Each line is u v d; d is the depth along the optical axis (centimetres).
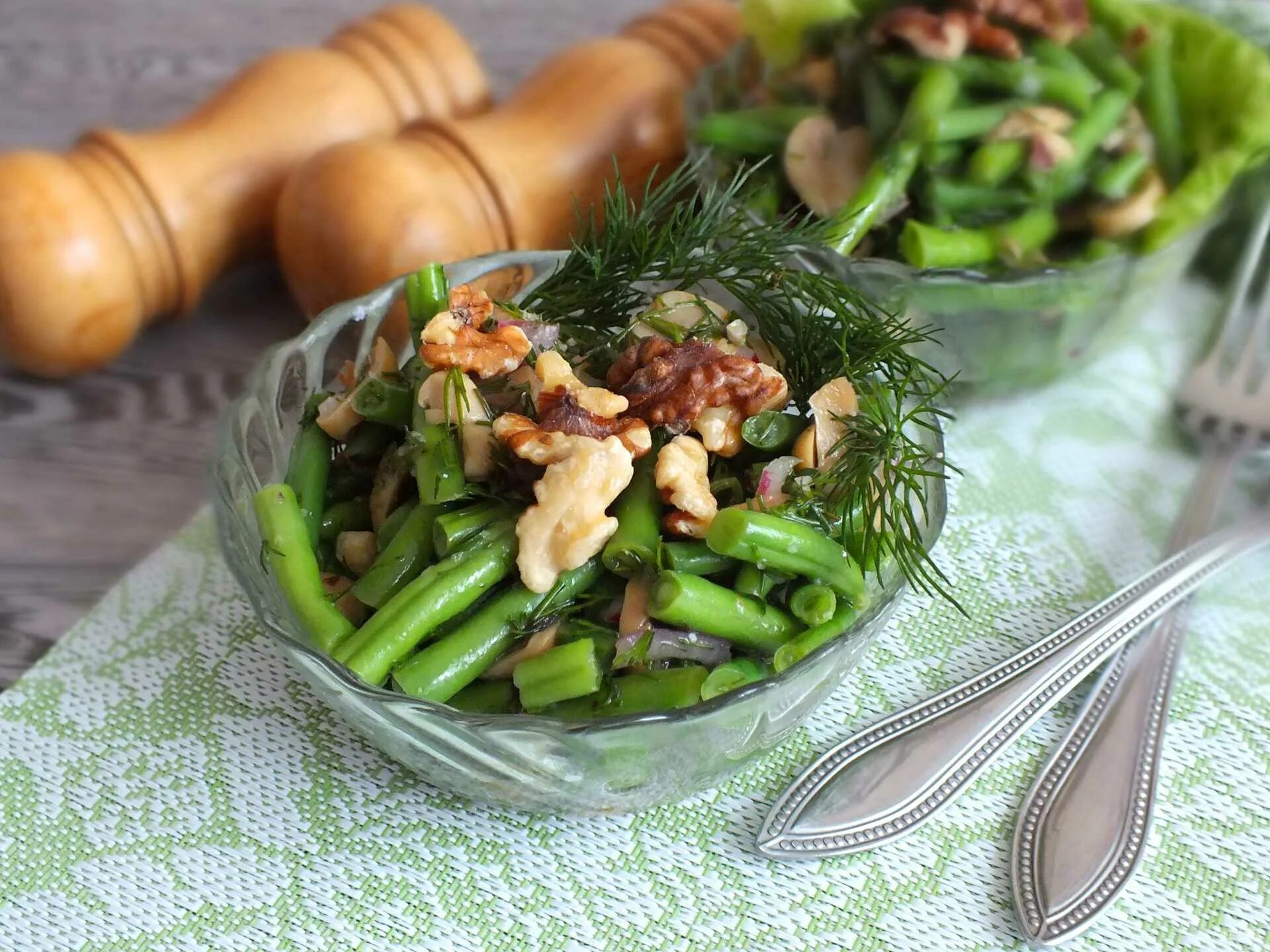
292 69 50
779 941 36
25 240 45
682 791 37
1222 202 46
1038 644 40
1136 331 48
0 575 43
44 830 37
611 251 40
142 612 41
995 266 44
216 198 48
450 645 35
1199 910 37
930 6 46
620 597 36
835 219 44
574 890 37
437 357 36
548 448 35
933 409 37
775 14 47
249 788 38
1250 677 40
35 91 57
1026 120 44
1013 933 36
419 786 38
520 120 49
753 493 37
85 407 47
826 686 36
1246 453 45
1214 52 46
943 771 38
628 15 63
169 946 36
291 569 36
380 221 46
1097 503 44
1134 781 38
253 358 49
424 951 36
